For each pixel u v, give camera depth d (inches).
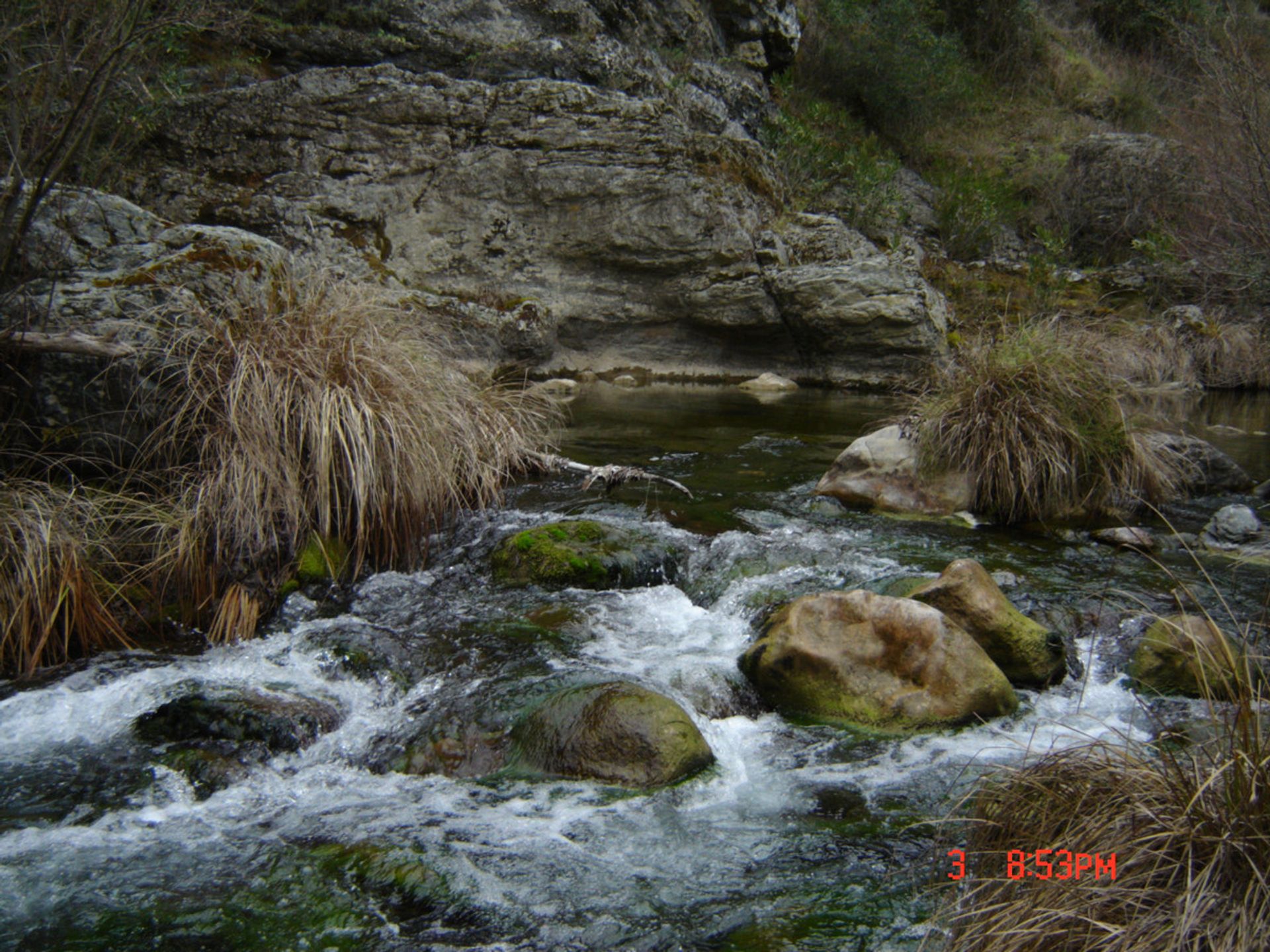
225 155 408.2
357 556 186.1
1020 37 776.9
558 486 246.8
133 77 243.9
